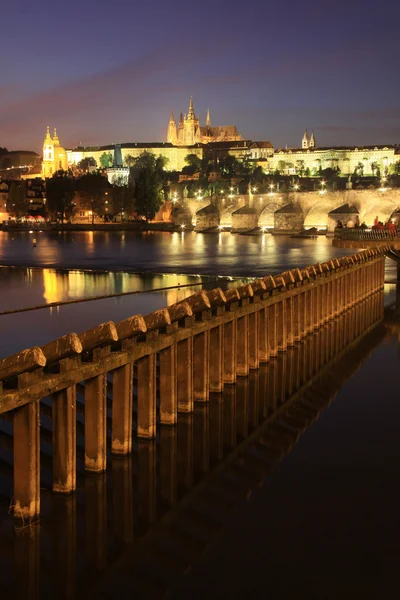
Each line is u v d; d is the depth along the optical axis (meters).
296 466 17.97
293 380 26.11
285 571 12.94
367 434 20.48
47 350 14.37
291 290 30.58
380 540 14.03
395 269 75.50
